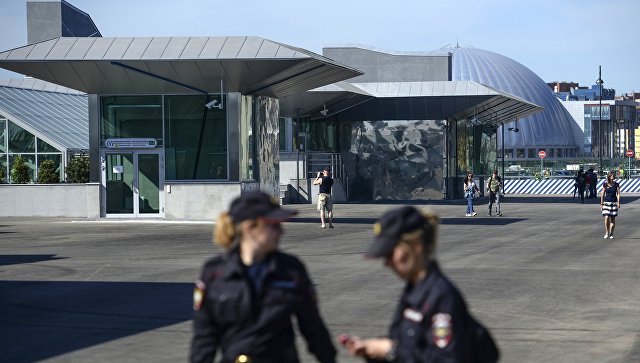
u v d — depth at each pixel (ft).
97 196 121.90
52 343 36.99
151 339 37.76
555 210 156.15
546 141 534.37
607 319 42.32
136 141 120.88
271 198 16.76
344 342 14.93
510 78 508.94
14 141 152.05
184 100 120.78
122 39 116.06
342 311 44.39
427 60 234.38
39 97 168.45
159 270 63.52
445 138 203.41
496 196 136.36
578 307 46.06
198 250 78.89
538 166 342.64
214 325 16.84
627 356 33.83
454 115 206.18
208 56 111.45
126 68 114.11
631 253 76.02
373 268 64.39
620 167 327.06
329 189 108.06
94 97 121.08
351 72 126.11
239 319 16.48
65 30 195.93
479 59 506.48
